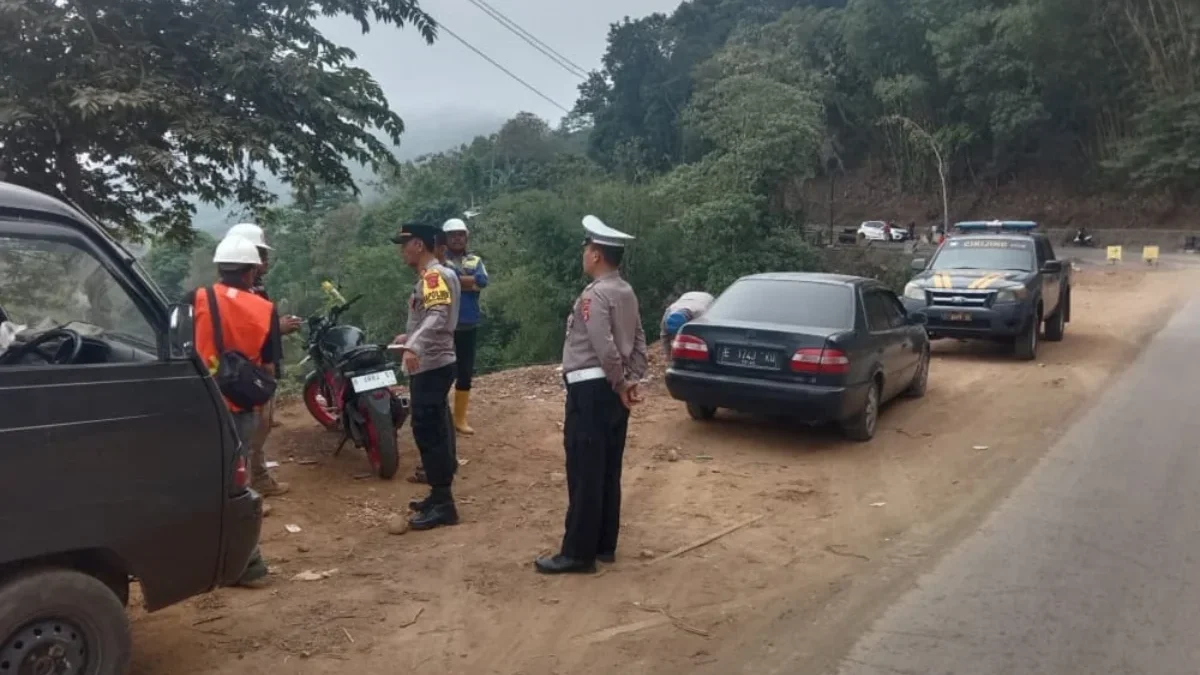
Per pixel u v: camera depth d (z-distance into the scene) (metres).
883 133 71.50
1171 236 52.97
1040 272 14.23
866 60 66.44
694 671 4.23
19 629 3.28
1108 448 8.45
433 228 6.25
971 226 16.05
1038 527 6.27
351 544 5.79
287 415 8.98
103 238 3.76
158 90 7.46
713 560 5.65
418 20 9.20
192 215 9.47
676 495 6.99
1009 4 58.72
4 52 7.27
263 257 6.45
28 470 3.28
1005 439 8.81
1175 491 7.10
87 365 3.53
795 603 5.01
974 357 14.16
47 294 3.73
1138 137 56.16
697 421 9.33
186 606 4.80
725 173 28.86
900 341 9.59
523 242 30.81
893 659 4.35
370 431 7.03
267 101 8.43
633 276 28.16
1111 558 5.68
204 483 3.86
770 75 33.47
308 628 4.58
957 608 4.94
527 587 5.16
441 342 6.02
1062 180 63.94
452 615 4.77
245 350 5.25
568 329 5.49
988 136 65.50
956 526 6.31
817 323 8.59
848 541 6.02
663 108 71.56
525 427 8.91
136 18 8.21
